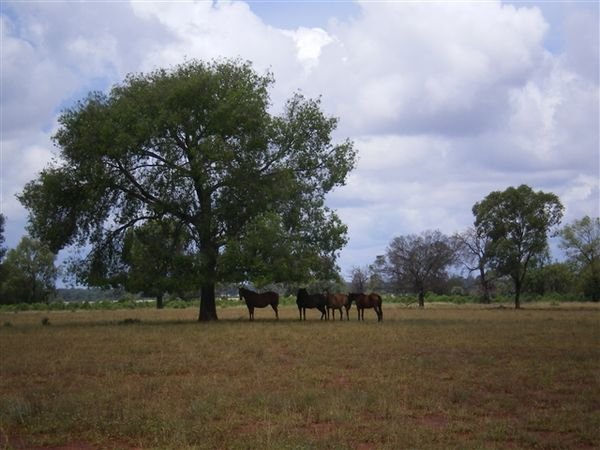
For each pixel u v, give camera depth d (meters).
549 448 9.44
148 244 37.94
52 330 30.58
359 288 97.69
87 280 38.56
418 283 78.12
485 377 14.98
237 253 36.28
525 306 69.88
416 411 11.64
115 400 12.28
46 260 107.19
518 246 66.88
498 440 9.81
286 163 41.09
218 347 21.44
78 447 9.69
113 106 37.12
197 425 10.25
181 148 38.56
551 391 13.50
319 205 41.44
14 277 104.56
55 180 36.75
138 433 10.13
